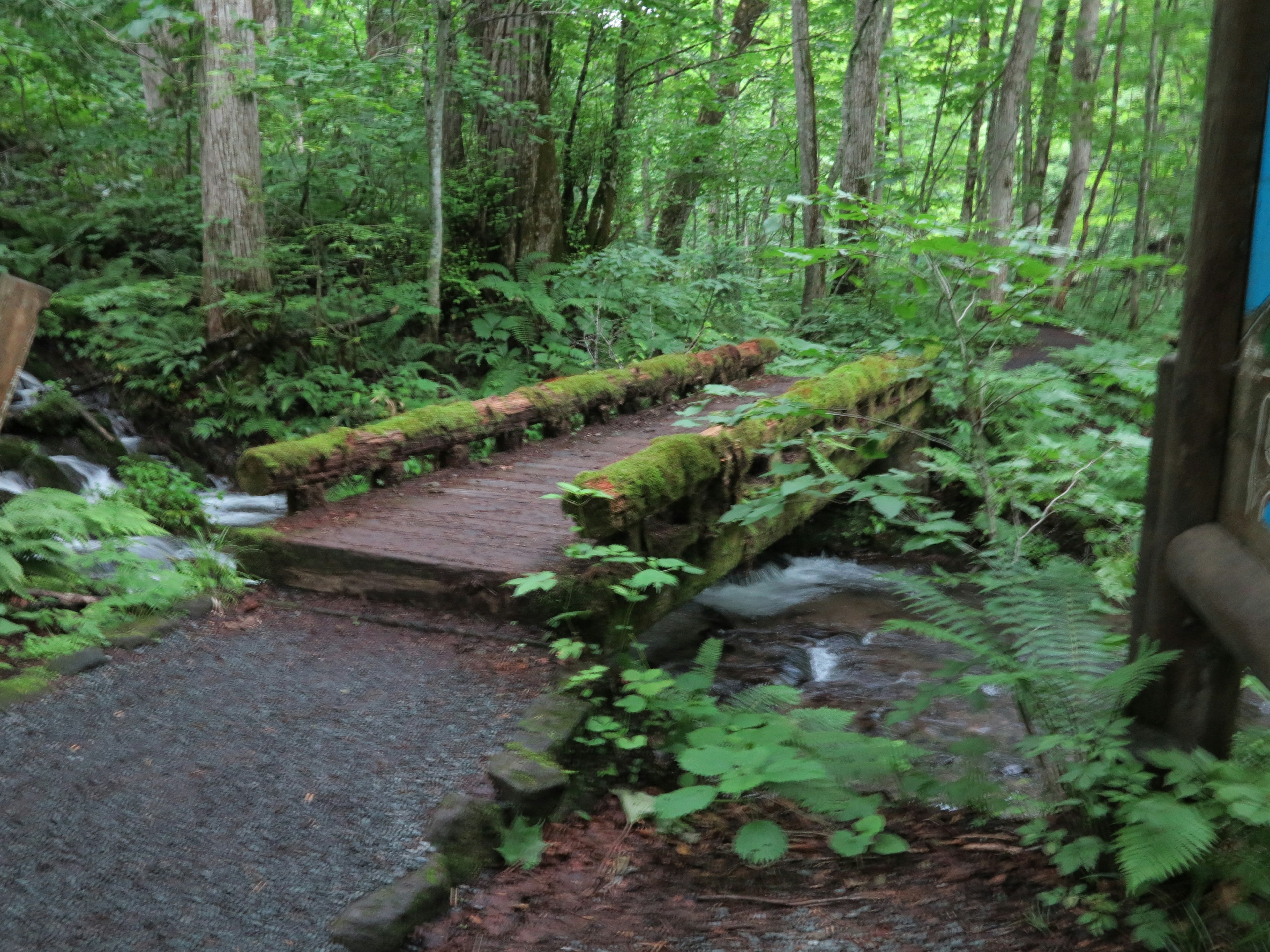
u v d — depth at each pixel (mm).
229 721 3740
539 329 12508
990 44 19656
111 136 12609
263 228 10688
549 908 3004
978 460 5453
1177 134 11953
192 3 9984
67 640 4277
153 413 10102
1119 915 2658
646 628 5086
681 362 10102
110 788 3186
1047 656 3336
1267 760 2980
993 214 14195
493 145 13672
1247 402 2686
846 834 3260
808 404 5051
